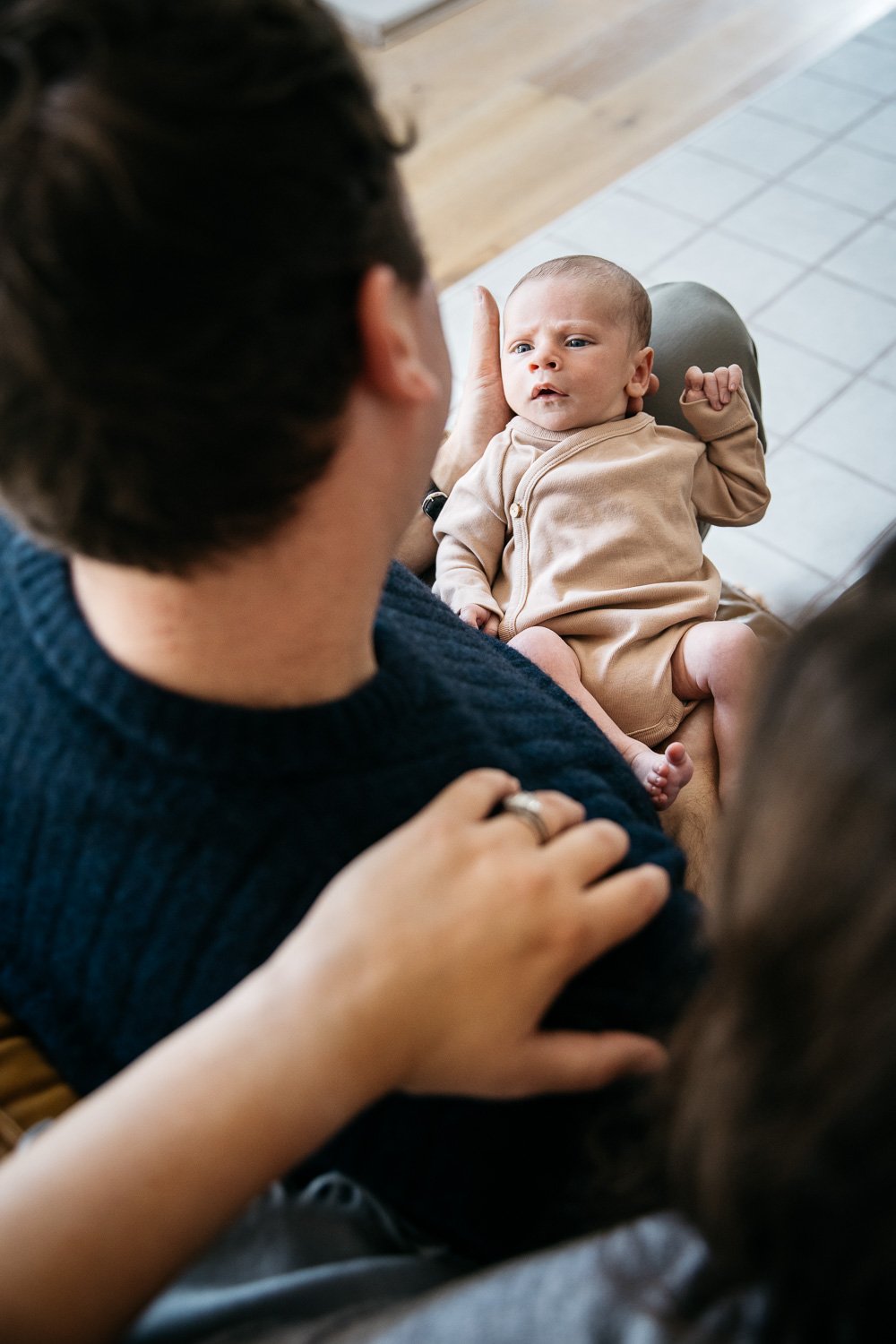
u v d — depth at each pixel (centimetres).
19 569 51
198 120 34
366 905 45
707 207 272
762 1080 33
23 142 33
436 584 132
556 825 51
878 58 314
